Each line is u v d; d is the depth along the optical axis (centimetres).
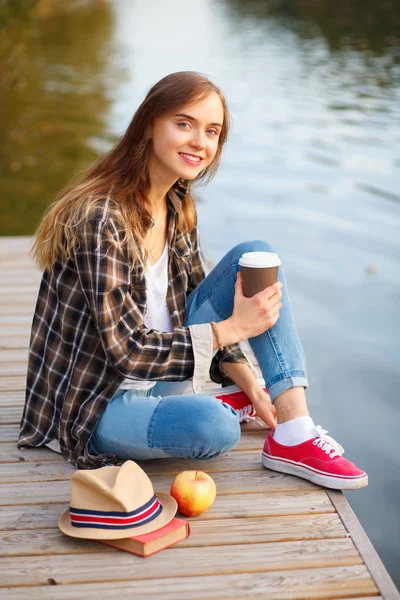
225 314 243
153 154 224
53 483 229
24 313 390
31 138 981
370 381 367
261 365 235
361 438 317
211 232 618
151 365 217
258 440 259
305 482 231
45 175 802
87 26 2569
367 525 262
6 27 953
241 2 3359
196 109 215
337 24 2214
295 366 232
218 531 205
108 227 210
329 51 1683
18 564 191
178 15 2888
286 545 199
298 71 1433
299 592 181
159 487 228
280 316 234
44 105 1198
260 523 209
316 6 2803
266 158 850
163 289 238
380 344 407
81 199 215
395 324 434
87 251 210
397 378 370
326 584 184
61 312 225
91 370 224
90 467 230
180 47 1925
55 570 188
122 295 213
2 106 1191
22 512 214
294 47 1794
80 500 198
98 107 1178
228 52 1770
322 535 204
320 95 1192
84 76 1480
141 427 222
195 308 248
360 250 563
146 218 221
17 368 319
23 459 242
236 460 245
